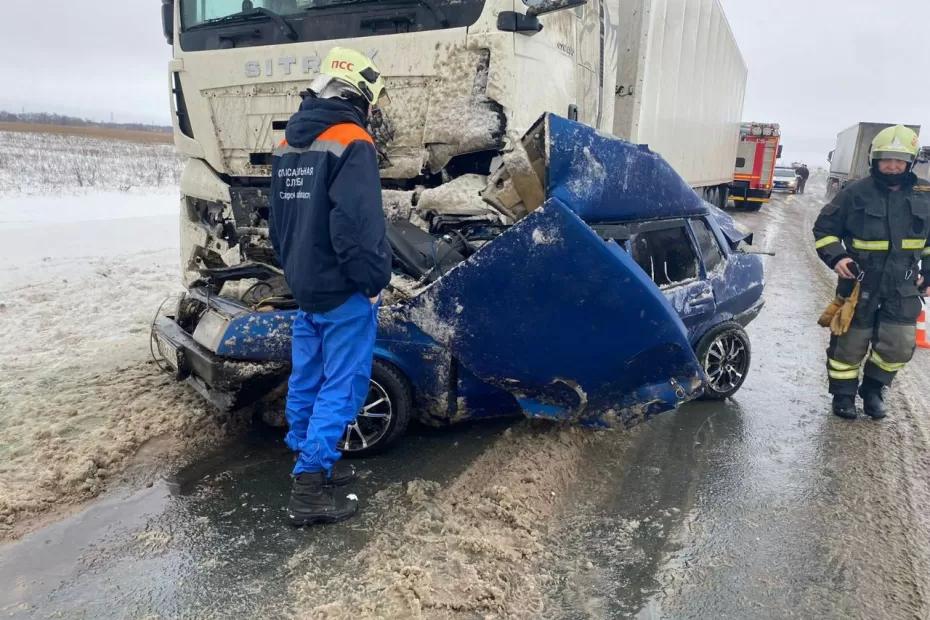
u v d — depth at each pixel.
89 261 9.05
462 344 3.64
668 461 4.12
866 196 4.62
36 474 3.51
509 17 4.13
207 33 5.28
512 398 4.08
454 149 4.43
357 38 4.61
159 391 4.64
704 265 4.99
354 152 2.92
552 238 3.31
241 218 5.30
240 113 5.20
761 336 6.95
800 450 4.33
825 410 5.04
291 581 2.82
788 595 2.90
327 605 2.63
